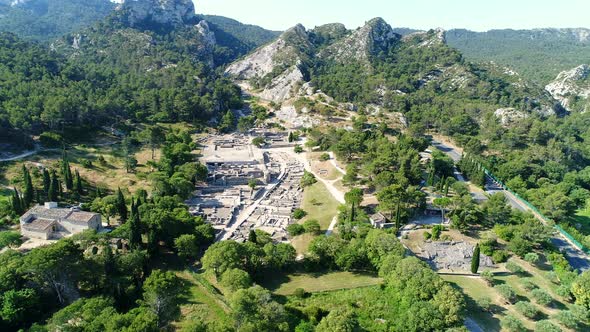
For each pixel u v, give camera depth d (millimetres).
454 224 119688
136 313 70438
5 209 120500
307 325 79125
